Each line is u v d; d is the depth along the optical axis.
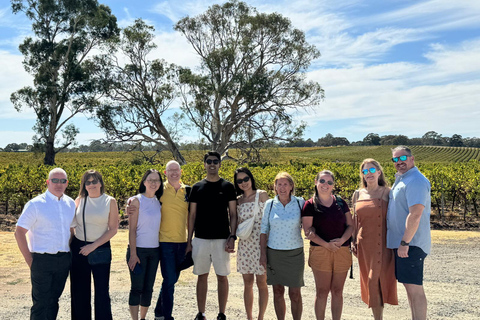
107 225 3.94
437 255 7.61
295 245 3.97
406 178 3.82
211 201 4.32
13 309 4.50
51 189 3.65
